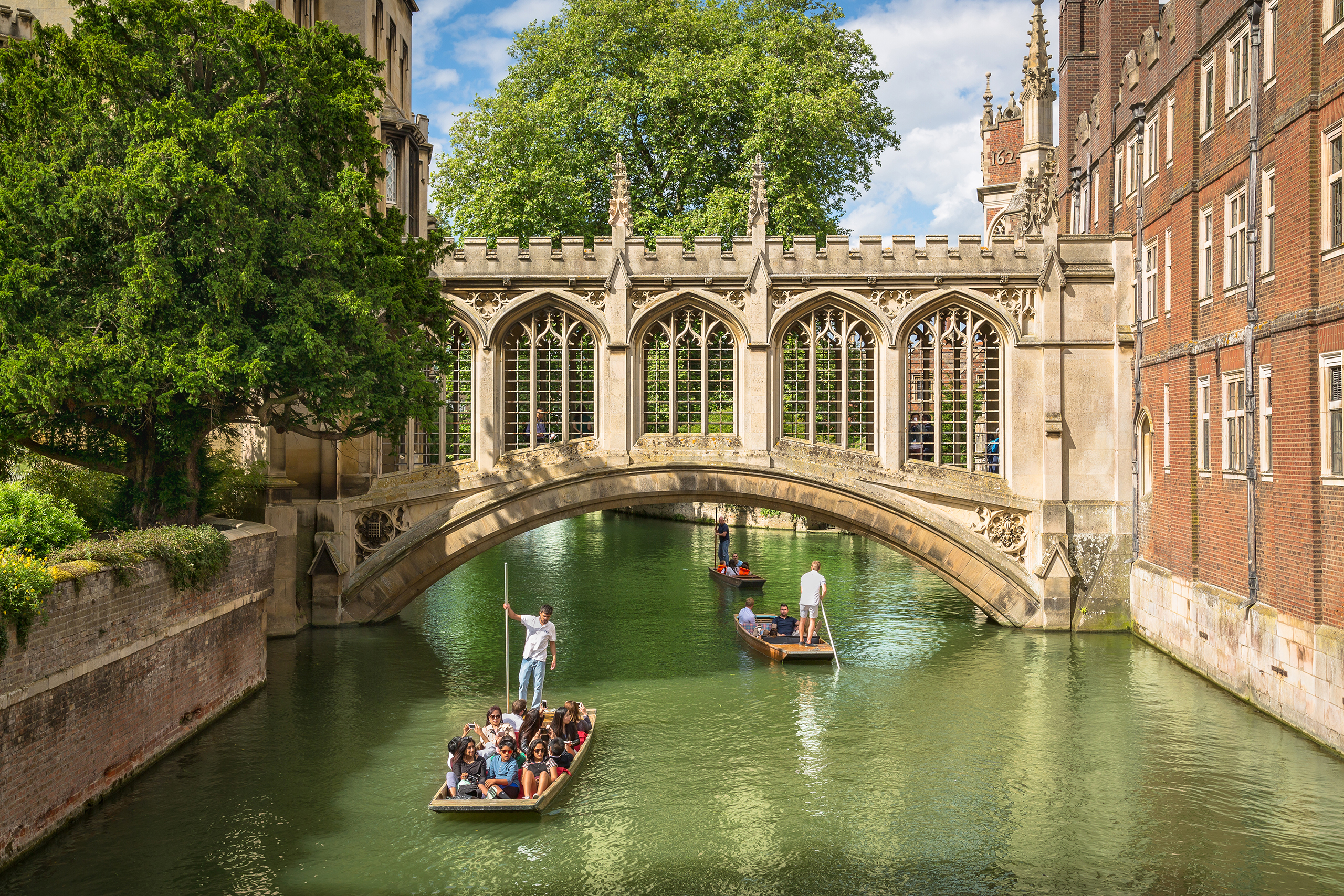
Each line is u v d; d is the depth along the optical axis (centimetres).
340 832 1334
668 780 1555
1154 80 2397
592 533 5762
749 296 2536
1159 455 2380
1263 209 1803
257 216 1748
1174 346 2247
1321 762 1559
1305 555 1641
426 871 1223
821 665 2311
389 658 2286
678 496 2542
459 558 2584
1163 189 2330
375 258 1931
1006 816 1409
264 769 1562
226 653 1834
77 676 1282
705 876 1220
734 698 2025
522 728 1620
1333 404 1569
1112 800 1460
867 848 1305
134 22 1723
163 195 1553
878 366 2584
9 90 1645
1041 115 3712
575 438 2617
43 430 1814
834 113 3569
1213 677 2036
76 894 1136
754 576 3497
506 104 3728
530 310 2555
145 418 1848
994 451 2698
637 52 3850
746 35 3881
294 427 2000
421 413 1981
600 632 2720
